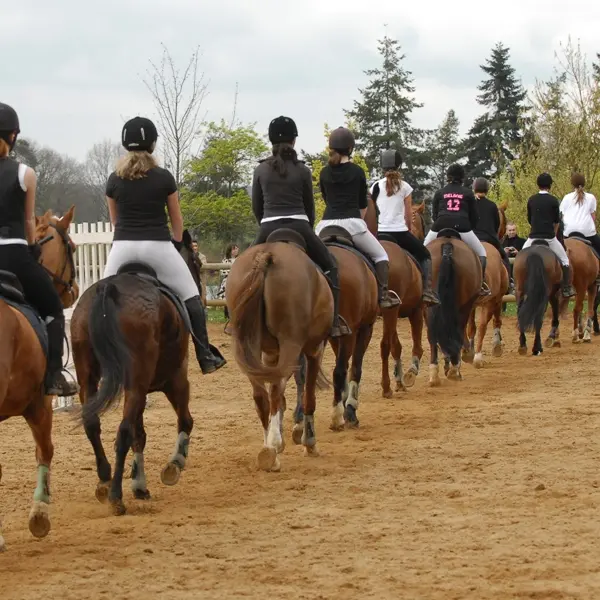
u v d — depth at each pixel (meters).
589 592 7.44
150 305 10.09
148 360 10.06
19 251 9.28
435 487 11.10
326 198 14.98
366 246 14.99
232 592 7.72
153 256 10.81
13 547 9.29
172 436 15.43
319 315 12.18
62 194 58.53
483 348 26.58
